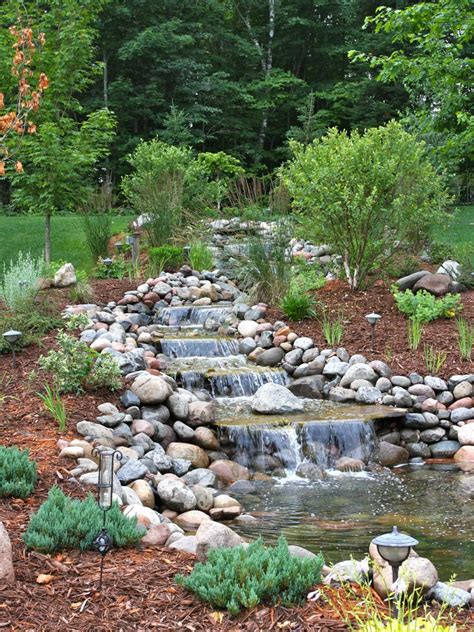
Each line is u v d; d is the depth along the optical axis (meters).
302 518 5.96
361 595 3.75
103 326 10.31
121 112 30.20
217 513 5.96
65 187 13.45
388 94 30.31
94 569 4.00
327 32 34.06
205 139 32.75
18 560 4.03
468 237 15.96
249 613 3.53
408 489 6.88
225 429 7.95
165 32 29.83
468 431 8.30
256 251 12.00
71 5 13.83
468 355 9.40
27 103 8.12
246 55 33.66
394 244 12.37
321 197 11.12
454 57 10.69
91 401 7.77
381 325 10.44
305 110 29.14
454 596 3.70
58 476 5.56
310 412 8.52
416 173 11.43
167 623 3.43
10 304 10.52
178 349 10.21
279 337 10.28
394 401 8.74
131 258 14.59
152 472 6.74
